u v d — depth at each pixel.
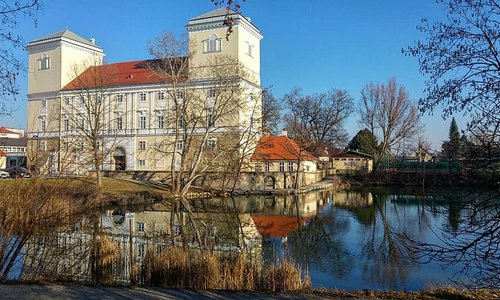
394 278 16.20
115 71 72.75
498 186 8.02
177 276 12.81
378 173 67.56
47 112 73.44
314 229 28.16
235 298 10.96
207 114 48.69
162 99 67.62
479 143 8.14
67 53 73.69
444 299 10.64
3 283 11.55
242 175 53.62
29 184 13.30
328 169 80.38
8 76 10.57
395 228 27.73
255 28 68.94
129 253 17.27
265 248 22.00
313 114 88.31
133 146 68.88
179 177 45.81
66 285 11.63
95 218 29.73
